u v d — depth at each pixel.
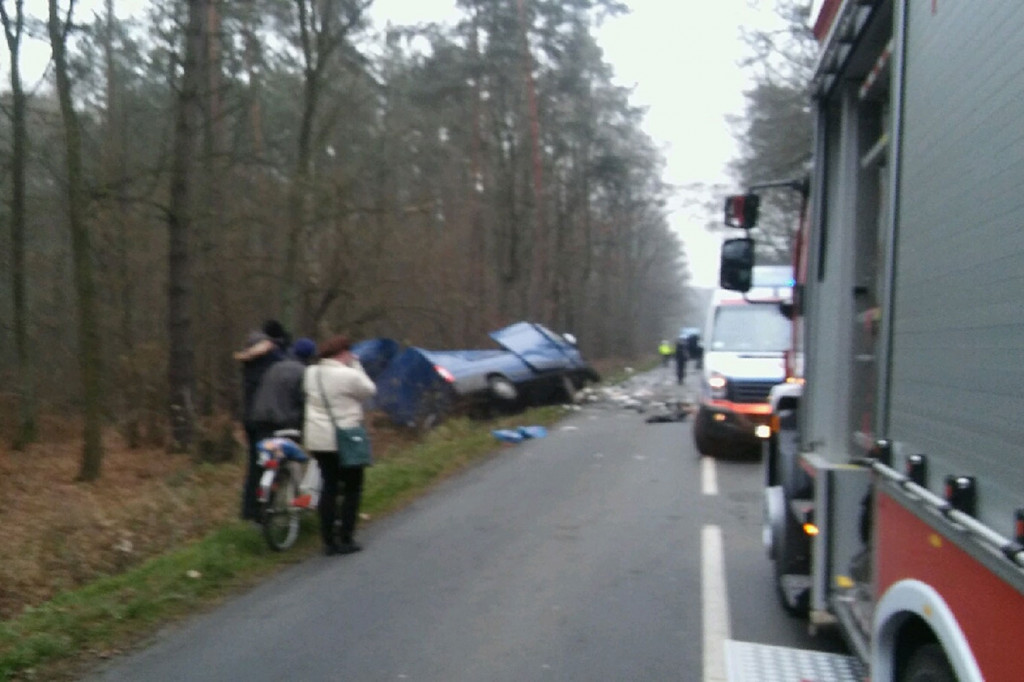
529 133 31.42
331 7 15.73
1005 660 2.59
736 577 7.66
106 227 16.56
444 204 27.02
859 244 5.42
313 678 5.53
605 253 54.84
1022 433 2.53
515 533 9.34
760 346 14.41
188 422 14.32
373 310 18.12
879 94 5.19
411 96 27.66
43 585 7.45
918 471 3.38
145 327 17.59
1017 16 2.69
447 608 6.86
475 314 29.12
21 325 16.77
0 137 16.77
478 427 18.19
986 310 2.81
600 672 5.60
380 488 11.20
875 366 4.49
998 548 2.58
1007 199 2.70
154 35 17.45
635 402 23.81
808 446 6.14
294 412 8.66
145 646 6.12
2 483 12.50
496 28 28.73
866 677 4.44
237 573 7.79
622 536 9.18
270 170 16.94
